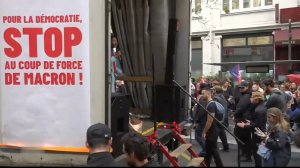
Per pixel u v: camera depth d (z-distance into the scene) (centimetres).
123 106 521
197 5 2439
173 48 718
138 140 377
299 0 2091
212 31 2402
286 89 1322
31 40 487
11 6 489
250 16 2272
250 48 2289
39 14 484
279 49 2142
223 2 2366
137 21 739
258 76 1789
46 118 485
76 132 480
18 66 491
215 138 756
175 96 716
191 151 657
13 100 493
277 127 587
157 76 739
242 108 841
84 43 477
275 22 2177
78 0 477
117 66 733
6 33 492
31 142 490
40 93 487
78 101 479
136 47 743
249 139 843
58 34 481
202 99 851
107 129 393
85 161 477
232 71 1593
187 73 741
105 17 472
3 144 496
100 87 475
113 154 494
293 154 932
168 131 661
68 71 480
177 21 728
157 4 725
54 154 484
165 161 604
